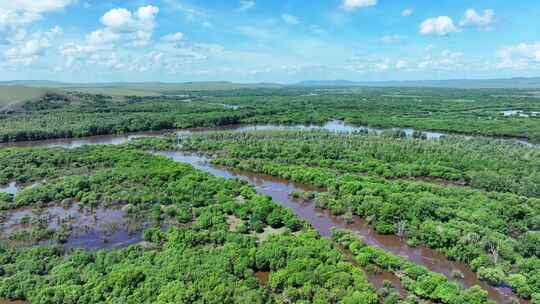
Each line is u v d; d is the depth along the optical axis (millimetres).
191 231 69062
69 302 47938
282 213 77062
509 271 58094
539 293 52094
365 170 114000
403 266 58500
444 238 65875
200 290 48781
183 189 92312
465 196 87188
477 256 61438
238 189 92938
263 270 58781
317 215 83750
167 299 46531
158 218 79000
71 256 60531
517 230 72688
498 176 99000
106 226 76562
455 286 52531
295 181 108000
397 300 50562
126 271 52094
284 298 50750
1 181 102750
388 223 74438
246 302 46781
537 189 91438
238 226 72562
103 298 48656
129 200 88125
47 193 90188
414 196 83625
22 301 50812
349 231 71000
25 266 56844
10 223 78562
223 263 55500
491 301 49750
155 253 61094
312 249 60094
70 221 79375
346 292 49906
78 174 109188
